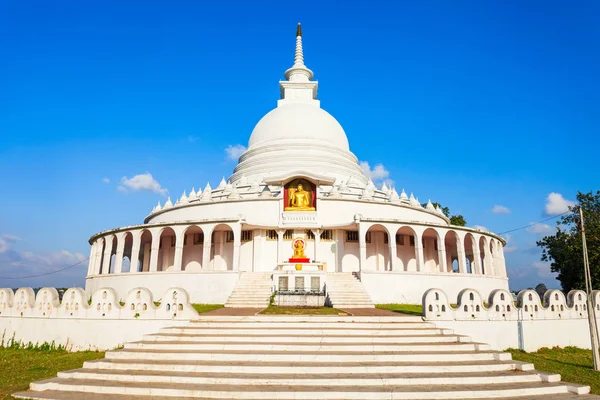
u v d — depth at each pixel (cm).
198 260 4309
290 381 1352
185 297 2172
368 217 4150
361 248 3666
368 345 1717
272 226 4056
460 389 1317
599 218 4288
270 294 3253
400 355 1591
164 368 1494
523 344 2377
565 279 4503
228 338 1814
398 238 4353
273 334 1845
